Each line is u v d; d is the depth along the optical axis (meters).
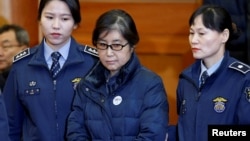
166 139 5.11
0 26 7.57
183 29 7.64
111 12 5.06
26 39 7.20
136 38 5.07
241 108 5.06
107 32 4.96
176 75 7.72
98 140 5.03
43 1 5.30
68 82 5.45
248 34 6.86
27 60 5.56
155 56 7.74
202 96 5.20
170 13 7.64
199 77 5.29
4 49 7.07
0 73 6.93
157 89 5.09
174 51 7.69
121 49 5.00
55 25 5.26
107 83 5.13
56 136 5.40
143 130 4.94
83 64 5.50
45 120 5.41
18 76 5.52
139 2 7.66
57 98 5.42
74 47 5.53
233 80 5.15
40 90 5.43
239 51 6.91
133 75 5.11
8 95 5.59
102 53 5.03
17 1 7.61
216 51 5.19
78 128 5.12
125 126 4.99
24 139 5.47
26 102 5.46
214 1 6.97
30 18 7.68
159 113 5.00
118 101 5.05
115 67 5.05
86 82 5.20
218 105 5.12
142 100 5.05
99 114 5.06
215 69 5.23
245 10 6.92
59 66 5.47
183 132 5.23
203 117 5.15
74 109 5.21
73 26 5.37
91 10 7.71
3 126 5.01
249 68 5.18
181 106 5.34
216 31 5.13
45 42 5.50
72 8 5.28
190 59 7.65
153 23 7.67
